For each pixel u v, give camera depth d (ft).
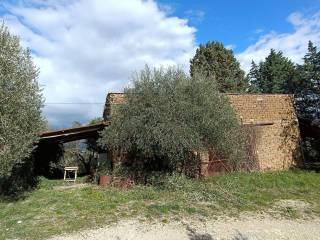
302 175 63.21
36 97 45.06
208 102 54.60
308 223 37.58
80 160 94.17
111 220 36.76
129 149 56.18
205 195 47.26
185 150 54.19
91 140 91.25
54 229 33.91
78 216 38.27
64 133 63.93
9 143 40.57
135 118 53.06
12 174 51.72
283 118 72.90
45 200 46.73
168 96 53.88
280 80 149.79
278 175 62.44
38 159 73.97
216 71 140.87
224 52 146.30
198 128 52.65
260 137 70.44
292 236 33.47
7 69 42.14
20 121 42.09
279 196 49.21
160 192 49.26
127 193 49.16
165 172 55.98
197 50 148.97
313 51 117.39
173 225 35.42
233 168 64.49
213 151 57.57
